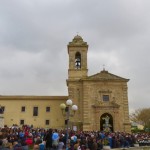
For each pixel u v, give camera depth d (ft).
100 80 212.84
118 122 203.41
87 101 208.23
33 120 235.40
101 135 130.52
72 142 97.55
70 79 222.07
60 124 233.14
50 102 240.32
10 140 85.92
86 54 232.12
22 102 240.12
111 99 209.26
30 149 87.35
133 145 143.95
